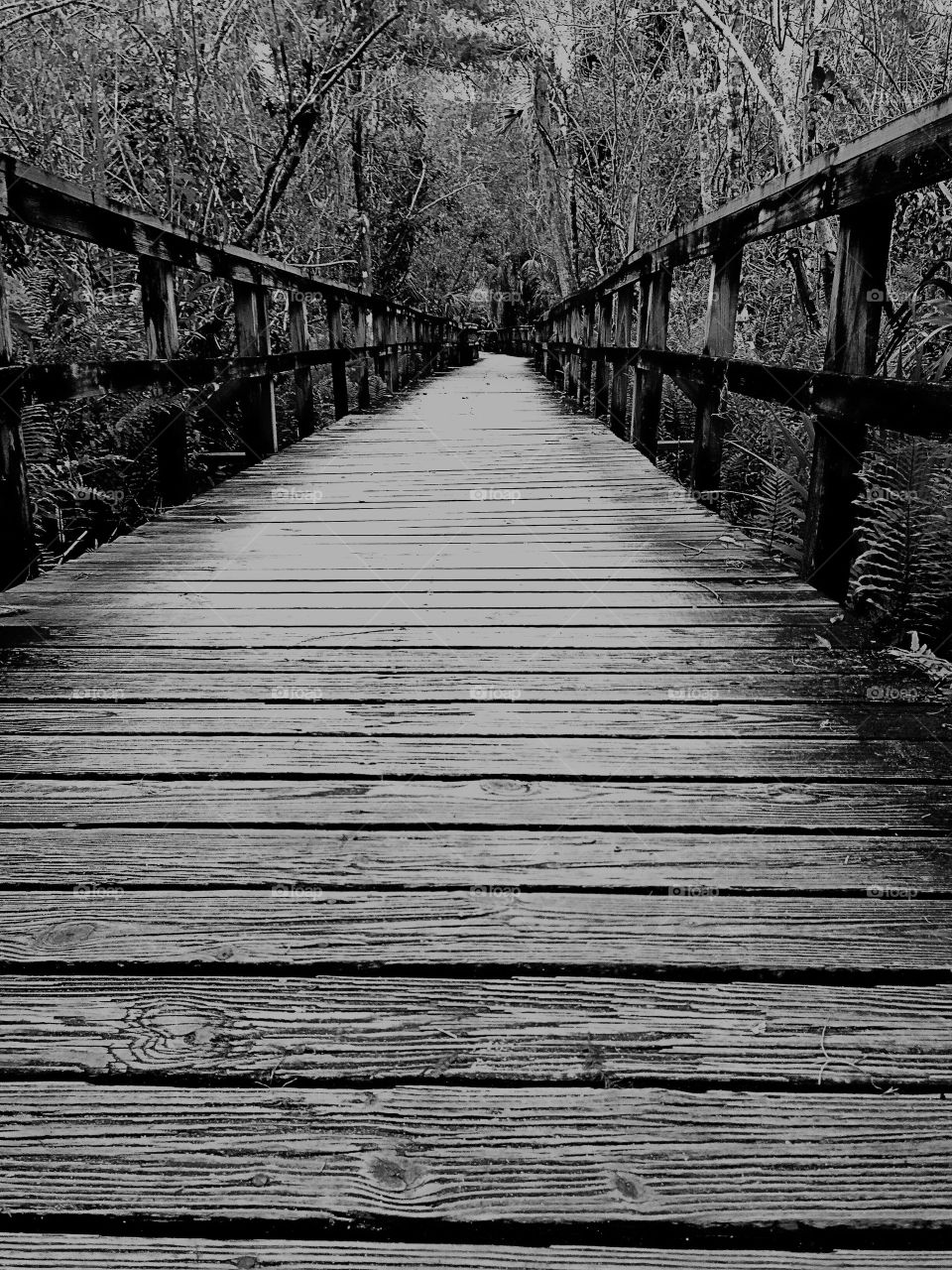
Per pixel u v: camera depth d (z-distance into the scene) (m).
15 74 6.44
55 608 3.04
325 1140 1.07
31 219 3.08
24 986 1.31
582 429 7.97
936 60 5.08
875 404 2.60
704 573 3.40
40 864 1.60
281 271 6.77
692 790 1.86
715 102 7.54
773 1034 1.23
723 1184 1.03
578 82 12.35
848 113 6.01
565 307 12.76
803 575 3.31
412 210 16.12
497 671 2.49
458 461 6.11
